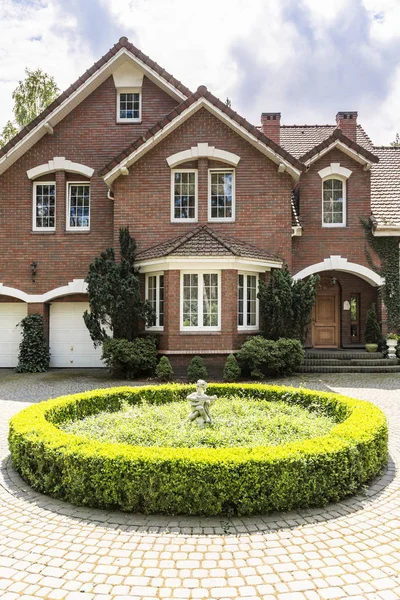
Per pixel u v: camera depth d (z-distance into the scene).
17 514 4.56
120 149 15.87
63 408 7.14
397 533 4.12
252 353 12.27
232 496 4.41
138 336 13.78
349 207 15.65
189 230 14.30
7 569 3.55
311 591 3.24
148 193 14.41
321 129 20.06
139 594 3.20
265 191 14.32
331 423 6.56
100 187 15.78
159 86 15.91
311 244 15.61
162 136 14.13
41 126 15.42
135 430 5.96
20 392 11.48
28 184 15.80
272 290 13.12
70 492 4.79
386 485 5.24
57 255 15.60
